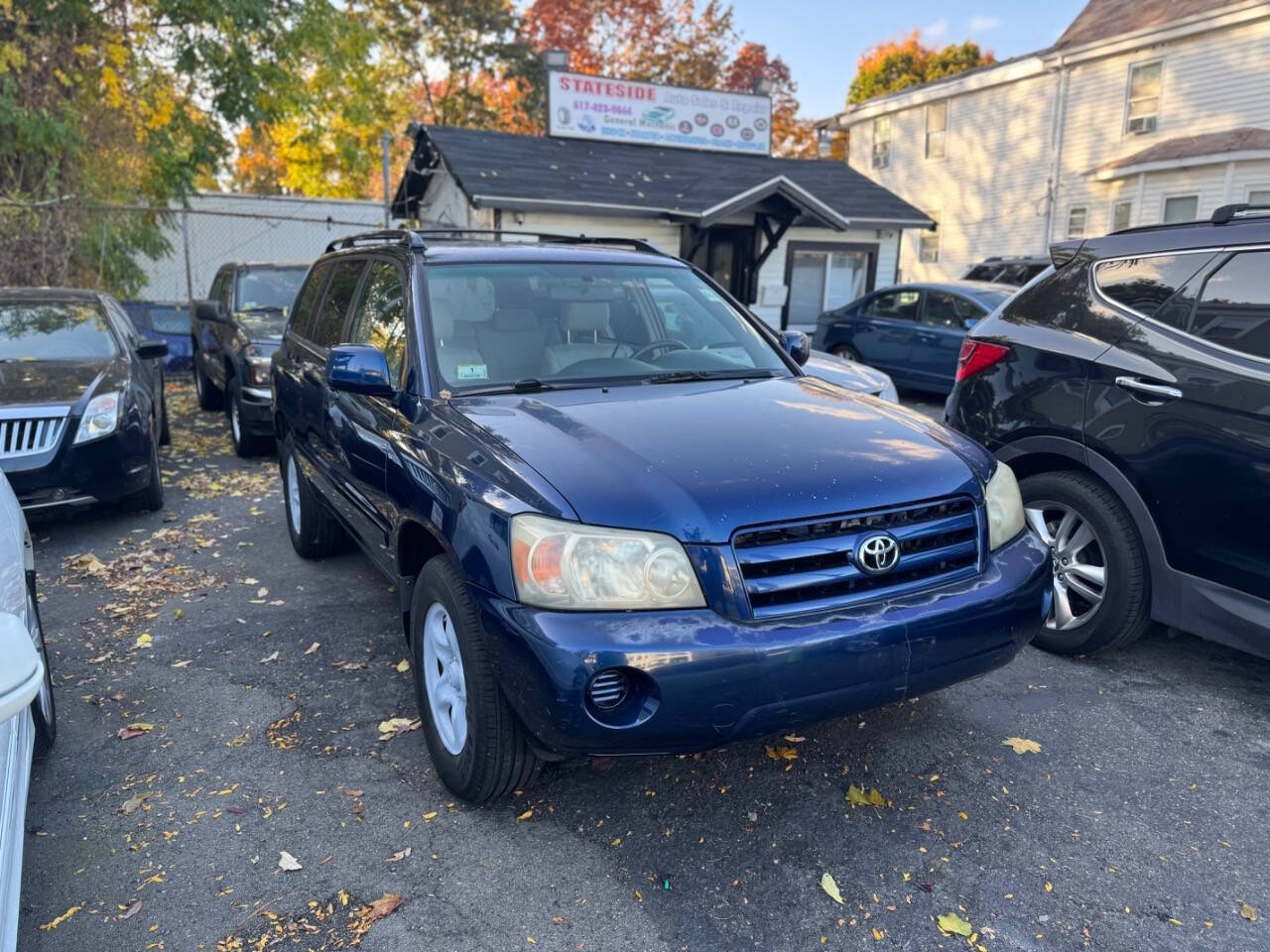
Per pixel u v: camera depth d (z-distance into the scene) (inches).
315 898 99.7
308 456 189.9
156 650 165.3
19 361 249.4
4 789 77.1
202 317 322.7
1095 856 106.5
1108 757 127.9
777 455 108.1
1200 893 100.0
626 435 112.6
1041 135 868.0
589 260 163.0
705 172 657.0
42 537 235.3
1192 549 140.3
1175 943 92.7
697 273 173.5
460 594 107.8
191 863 105.7
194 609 185.3
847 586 101.8
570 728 93.9
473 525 103.7
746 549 97.4
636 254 171.5
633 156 660.1
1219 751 129.5
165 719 139.8
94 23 480.1
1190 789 120.0
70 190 491.2
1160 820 113.4
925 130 997.2
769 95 719.7
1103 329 155.9
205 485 292.0
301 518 207.2
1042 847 108.1
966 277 591.5
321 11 541.0
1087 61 815.7
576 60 1378.0
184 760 128.2
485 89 1382.9
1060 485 157.6
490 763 107.1
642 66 1396.4
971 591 106.7
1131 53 780.0
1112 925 95.3
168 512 260.2
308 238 803.4
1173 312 146.9
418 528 123.3
